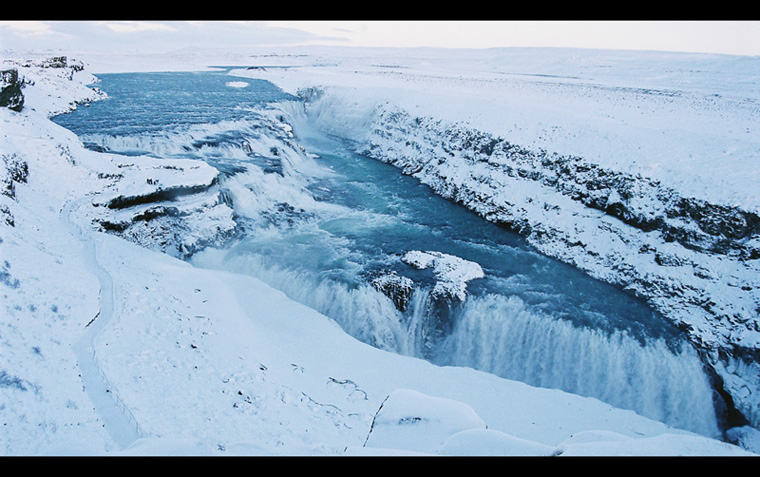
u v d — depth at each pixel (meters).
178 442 8.26
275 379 14.02
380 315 20.64
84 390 10.76
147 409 10.52
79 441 8.77
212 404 11.64
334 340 18.30
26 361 10.62
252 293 20.67
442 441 8.58
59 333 12.50
